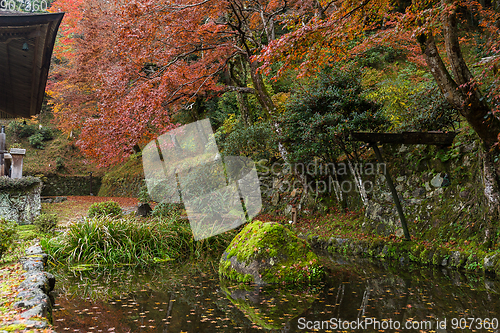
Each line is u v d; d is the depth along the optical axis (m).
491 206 5.52
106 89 7.68
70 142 24.56
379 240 6.65
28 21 4.42
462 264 5.47
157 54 8.08
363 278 4.95
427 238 6.41
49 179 22.19
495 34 5.26
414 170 7.41
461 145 6.66
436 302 3.81
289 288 4.46
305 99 7.79
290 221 8.80
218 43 9.28
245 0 9.25
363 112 7.46
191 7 7.45
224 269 5.16
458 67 5.05
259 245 5.02
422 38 5.39
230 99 14.39
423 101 7.05
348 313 3.46
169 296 4.10
